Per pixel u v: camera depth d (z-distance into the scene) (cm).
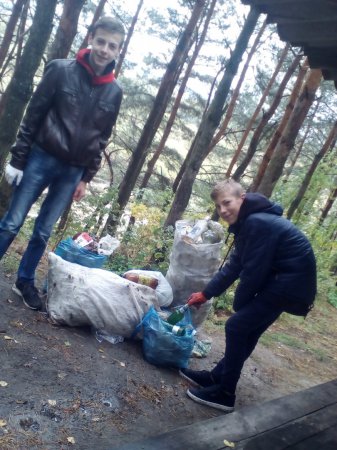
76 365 327
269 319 326
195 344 437
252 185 976
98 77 355
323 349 633
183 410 325
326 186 1002
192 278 425
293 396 300
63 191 379
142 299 387
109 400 303
